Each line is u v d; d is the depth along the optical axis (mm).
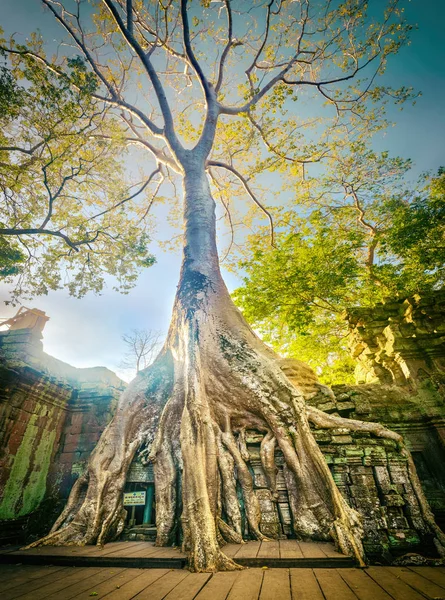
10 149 7820
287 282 13016
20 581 3014
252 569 3307
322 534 4344
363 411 7078
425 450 6777
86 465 5965
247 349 6156
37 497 6910
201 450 4605
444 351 7660
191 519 3865
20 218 9070
